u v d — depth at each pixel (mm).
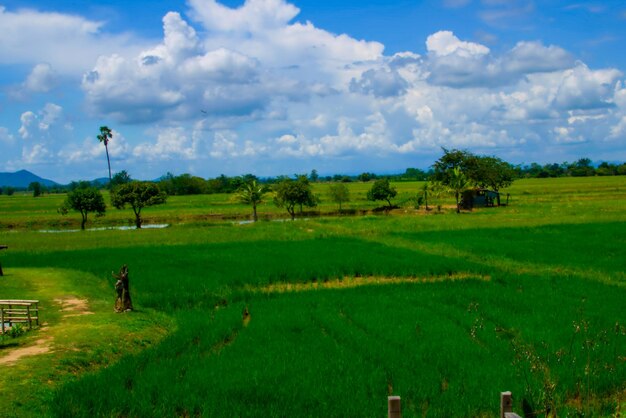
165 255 35719
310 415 12000
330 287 26828
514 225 49062
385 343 16719
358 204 89312
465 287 25328
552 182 139625
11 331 17531
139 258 34562
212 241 43312
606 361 14812
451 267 29922
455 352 15734
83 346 16547
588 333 16969
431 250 36875
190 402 12641
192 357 15742
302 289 26641
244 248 38625
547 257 32625
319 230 50594
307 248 38125
